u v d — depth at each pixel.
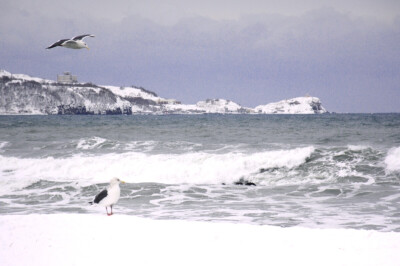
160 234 12.12
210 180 28.09
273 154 31.00
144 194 23.78
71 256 10.44
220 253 10.52
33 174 30.64
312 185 25.56
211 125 84.31
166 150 38.97
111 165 31.19
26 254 10.62
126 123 101.88
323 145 40.88
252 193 24.09
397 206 20.03
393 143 40.88
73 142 43.78
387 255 10.09
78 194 24.16
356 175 27.20
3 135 59.16
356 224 16.73
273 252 10.53
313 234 11.95
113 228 12.74
